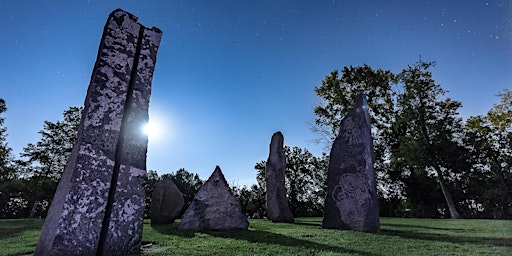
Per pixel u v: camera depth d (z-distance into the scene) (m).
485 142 26.02
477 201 28.56
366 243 6.12
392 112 29.06
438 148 23.70
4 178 27.33
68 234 4.49
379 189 30.09
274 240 6.58
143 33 6.32
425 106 25.73
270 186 14.19
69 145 30.33
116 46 5.80
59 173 29.50
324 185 34.66
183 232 8.20
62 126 30.34
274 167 14.33
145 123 5.86
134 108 5.74
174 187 12.36
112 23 5.88
